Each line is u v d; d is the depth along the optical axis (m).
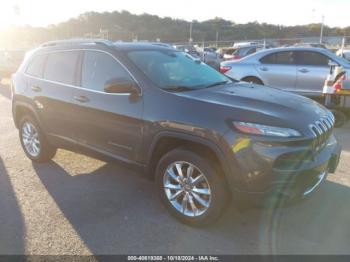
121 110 3.61
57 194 4.03
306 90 8.56
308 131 2.98
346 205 3.69
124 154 3.73
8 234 3.24
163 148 3.48
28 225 3.39
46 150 4.83
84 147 4.16
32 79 4.71
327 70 8.27
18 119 5.15
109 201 3.85
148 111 3.40
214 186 3.07
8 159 5.20
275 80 8.86
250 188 2.91
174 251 3.00
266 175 2.85
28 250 3.01
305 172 2.93
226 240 3.14
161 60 4.03
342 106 6.96
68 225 3.38
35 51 4.88
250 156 2.86
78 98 4.04
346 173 4.51
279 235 3.20
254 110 3.03
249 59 9.26
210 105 3.14
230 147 2.92
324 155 3.21
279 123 2.92
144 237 3.19
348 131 6.65
